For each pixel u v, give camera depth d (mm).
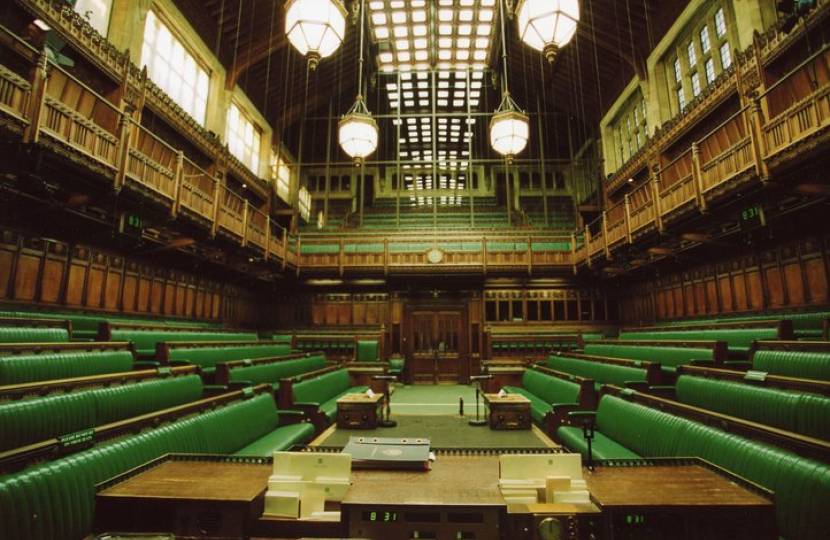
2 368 4930
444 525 2445
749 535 2418
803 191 8133
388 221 26250
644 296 18062
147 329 10617
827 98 6980
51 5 9406
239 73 18062
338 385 12172
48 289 9945
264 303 20531
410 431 8586
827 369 5402
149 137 13164
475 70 23672
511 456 2738
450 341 19906
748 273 12602
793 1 9609
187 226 11406
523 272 18562
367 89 25031
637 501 2479
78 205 8711
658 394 7617
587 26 17578
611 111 21188
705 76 14703
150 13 13531
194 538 2523
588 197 23469
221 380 8219
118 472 3561
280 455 2830
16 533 2674
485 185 29781
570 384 8805
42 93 6691
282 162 23578
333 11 7086
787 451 3379
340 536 2512
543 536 2410
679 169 15602
